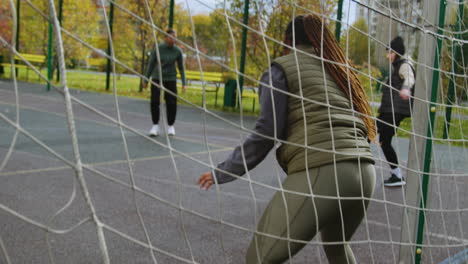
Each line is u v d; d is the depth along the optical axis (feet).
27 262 10.82
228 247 12.65
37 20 73.46
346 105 7.39
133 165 21.36
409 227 9.66
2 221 13.01
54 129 29.81
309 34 7.51
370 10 7.88
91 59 71.36
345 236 7.90
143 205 15.46
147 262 11.28
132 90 65.77
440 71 9.46
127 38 68.59
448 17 9.82
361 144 7.28
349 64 7.76
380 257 12.67
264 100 7.16
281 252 7.05
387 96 19.66
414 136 9.57
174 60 29.73
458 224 11.19
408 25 8.72
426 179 9.58
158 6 62.03
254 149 7.23
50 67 54.95
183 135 31.55
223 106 49.24
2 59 67.36
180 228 13.67
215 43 51.34
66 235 12.47
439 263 10.46
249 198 17.39
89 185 17.28
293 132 7.23
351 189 7.06
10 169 19.01
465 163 10.98
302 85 7.19
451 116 10.50
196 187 18.30
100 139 27.35
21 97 45.70
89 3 65.51
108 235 12.63
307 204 6.99
